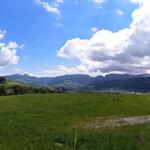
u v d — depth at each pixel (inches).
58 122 1946.4
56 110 2417.6
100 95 3280.0
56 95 3262.8
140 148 1023.0
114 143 1080.2
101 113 2354.8
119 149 1010.1
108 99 3002.0
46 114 2239.2
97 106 2632.9
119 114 2332.7
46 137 1263.5
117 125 1792.6
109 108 2566.4
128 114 2337.6
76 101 2854.3
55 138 1218.6
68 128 1681.8
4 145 1139.3
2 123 1729.8
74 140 1167.6
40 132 1480.1
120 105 2701.8
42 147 1059.9
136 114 2337.6
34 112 2305.6
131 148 1028.5
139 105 2721.5
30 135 1385.3
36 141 1180.5
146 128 1552.7
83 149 1026.1
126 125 1756.9
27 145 1115.3
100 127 1718.8
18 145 1118.4
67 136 1266.0
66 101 2849.4
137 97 3139.8
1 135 1375.5
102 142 1108.5
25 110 2368.4
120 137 1214.9
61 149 1035.3
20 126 1664.6
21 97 3154.5
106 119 2094.0
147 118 2121.1
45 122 1931.6
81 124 1881.2
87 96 3186.5
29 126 1684.3
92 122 1962.4
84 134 1307.8
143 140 1152.8
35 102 2795.3
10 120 1889.8
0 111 2272.4
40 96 3191.4
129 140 1147.9
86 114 2305.6
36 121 1939.0
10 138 1296.8
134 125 1728.6
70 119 2075.5
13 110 2335.1
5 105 2623.0
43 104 2689.5
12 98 3095.5
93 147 1038.4
